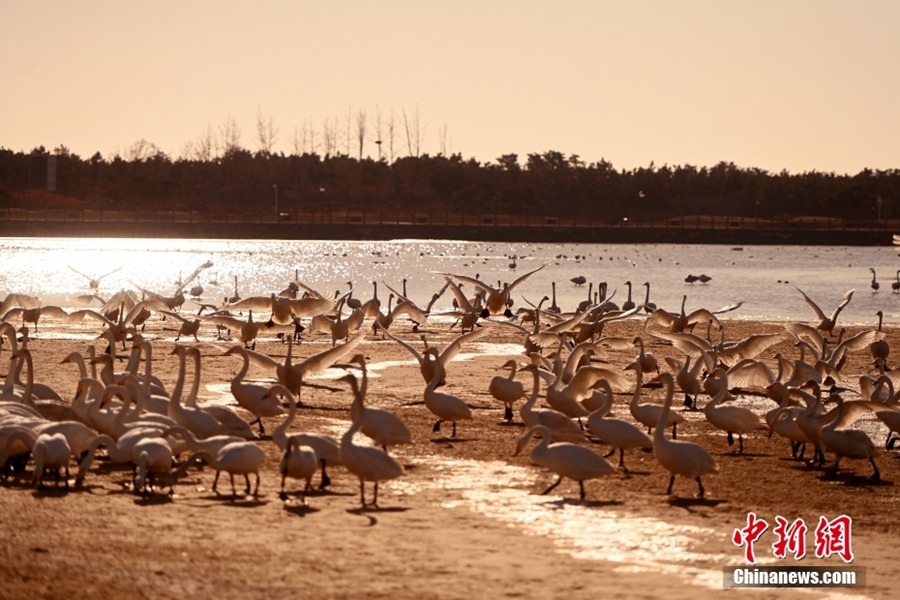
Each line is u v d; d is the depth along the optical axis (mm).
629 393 25328
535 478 16219
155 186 186625
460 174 195125
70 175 198750
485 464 17109
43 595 10633
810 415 18156
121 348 32125
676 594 11391
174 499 14422
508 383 20906
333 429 19812
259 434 19172
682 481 16578
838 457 17672
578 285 73125
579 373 18844
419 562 12023
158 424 16203
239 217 171250
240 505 14211
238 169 192625
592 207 199125
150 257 103438
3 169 191000
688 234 152625
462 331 39281
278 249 125812
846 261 113875
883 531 14414
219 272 84875
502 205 186250
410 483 15688
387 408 22484
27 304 36250
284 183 193250
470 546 12680
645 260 110250
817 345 31969
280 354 31375
